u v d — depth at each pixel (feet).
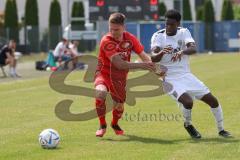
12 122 98.73
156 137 81.10
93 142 77.92
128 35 79.30
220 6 514.68
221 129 79.97
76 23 422.00
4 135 85.46
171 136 81.76
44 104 123.85
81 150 72.43
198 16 440.04
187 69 78.43
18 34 395.34
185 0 444.14
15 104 124.67
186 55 77.51
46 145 73.67
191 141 77.15
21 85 174.09
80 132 86.38
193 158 66.44
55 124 95.14
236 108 110.32
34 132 87.56
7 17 400.06
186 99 76.89
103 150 72.28
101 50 79.77
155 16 309.01
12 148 74.74
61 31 399.65
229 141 76.28
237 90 143.84
